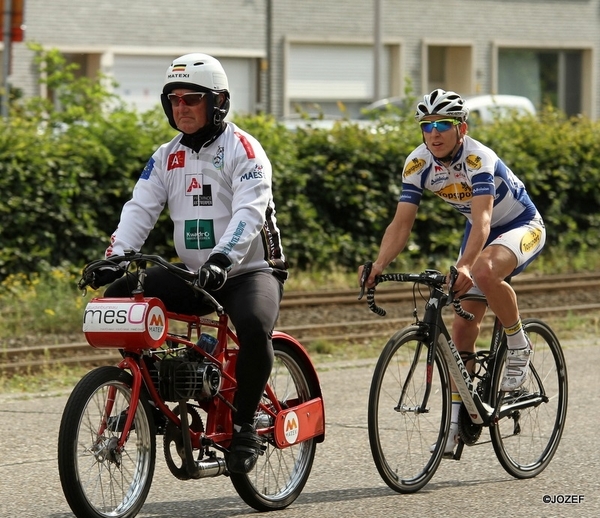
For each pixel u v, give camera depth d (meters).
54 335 26.86
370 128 38.66
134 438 12.52
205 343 12.94
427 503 13.81
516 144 41.56
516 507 13.62
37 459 16.06
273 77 73.69
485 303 14.98
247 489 13.20
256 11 72.62
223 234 12.62
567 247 42.06
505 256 14.38
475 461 16.08
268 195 12.66
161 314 12.11
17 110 36.44
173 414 12.59
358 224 37.31
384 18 76.94
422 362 14.35
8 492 14.28
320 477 15.16
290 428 13.51
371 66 77.50
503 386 14.81
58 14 66.19
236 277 12.88
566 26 82.94
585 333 27.91
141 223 12.84
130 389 12.21
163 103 12.72
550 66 83.88
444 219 38.47
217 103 12.59
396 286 34.53
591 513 13.34
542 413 15.63
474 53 80.00
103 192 32.88
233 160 12.60
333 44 75.75
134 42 68.81
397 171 37.88
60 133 33.56
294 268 36.16
